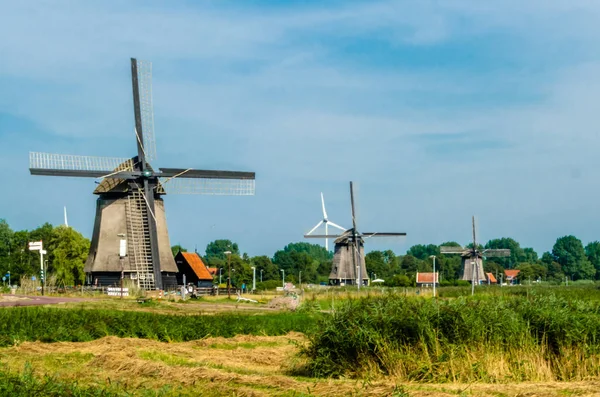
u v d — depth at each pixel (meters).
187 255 98.62
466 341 22.62
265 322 40.72
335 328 23.39
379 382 20.22
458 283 137.88
